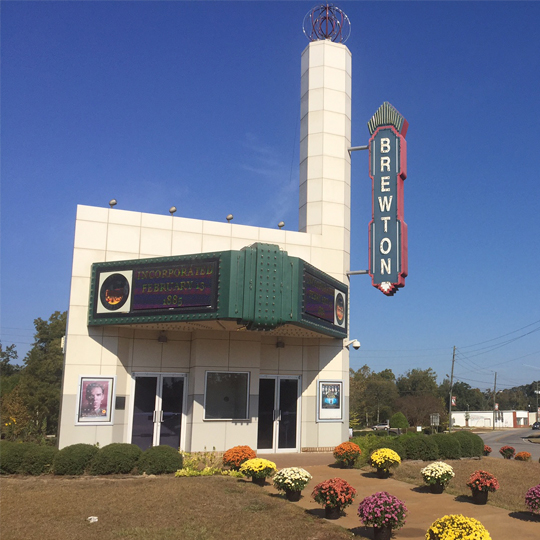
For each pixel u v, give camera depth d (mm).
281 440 24781
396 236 25156
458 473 20812
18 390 50781
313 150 27422
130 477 17578
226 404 23281
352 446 21016
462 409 146125
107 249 23000
